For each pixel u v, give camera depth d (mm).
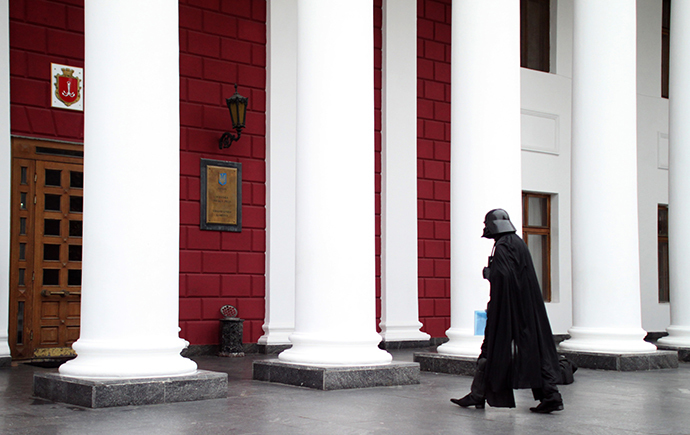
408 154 13664
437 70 14406
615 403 6441
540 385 5578
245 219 12039
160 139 6309
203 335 11469
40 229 10344
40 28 10391
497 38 8945
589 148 10438
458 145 9109
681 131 12586
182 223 11414
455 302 9086
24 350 10148
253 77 12258
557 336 15383
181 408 5754
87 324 6199
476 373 5859
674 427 5148
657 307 16922
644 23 17141
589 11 10516
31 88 10281
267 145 12281
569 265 15719
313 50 7590
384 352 7617
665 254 17531
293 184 12398
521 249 5723
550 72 16016
